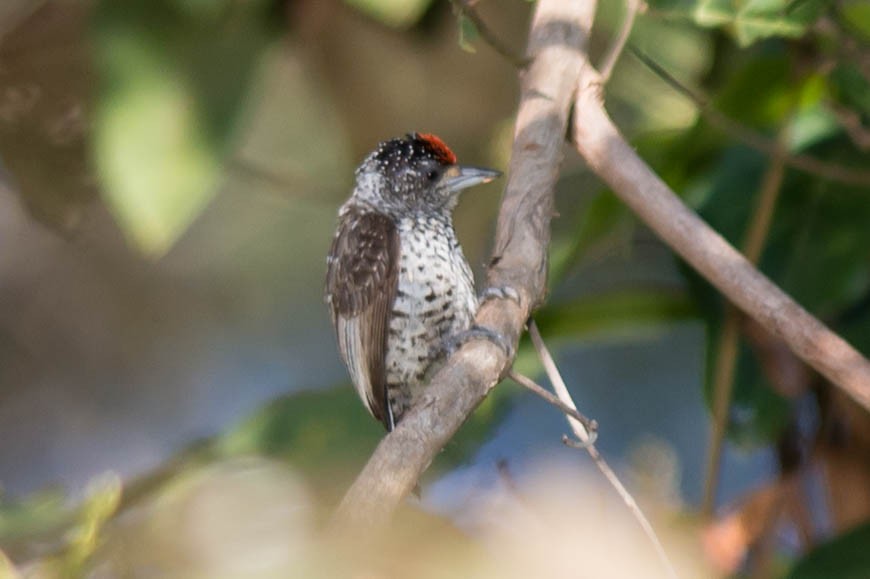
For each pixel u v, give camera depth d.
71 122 10.51
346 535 5.25
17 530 6.93
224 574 4.88
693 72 10.98
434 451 5.57
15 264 14.45
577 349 13.80
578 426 6.48
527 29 11.20
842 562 8.16
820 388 8.93
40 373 14.73
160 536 6.92
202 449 9.13
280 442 9.08
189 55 8.81
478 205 11.67
